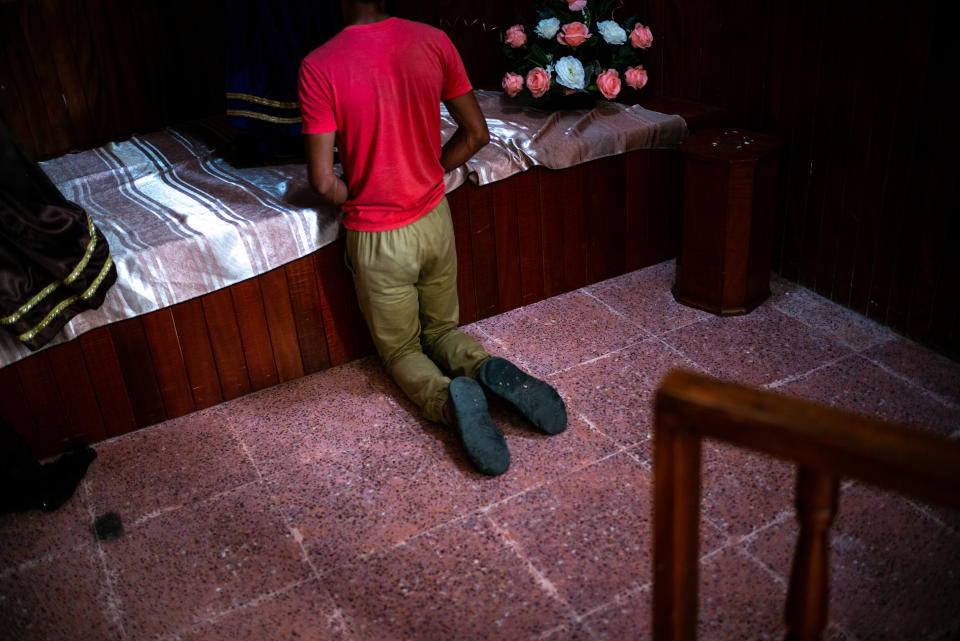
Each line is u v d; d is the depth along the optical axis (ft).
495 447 7.93
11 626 6.76
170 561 7.32
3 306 7.55
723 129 10.46
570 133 10.72
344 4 7.62
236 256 8.82
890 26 9.06
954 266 9.09
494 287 10.71
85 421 8.73
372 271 8.48
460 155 8.70
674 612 4.25
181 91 12.39
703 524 7.30
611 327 10.42
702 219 10.14
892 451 3.21
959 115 8.60
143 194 9.89
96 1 11.40
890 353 9.63
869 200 9.86
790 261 11.22
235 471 8.36
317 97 7.66
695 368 9.51
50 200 7.68
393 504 7.80
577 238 11.05
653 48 12.28
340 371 9.90
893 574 6.72
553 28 11.32
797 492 3.68
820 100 10.11
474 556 7.15
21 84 11.25
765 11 10.44
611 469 8.03
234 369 9.36
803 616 3.96
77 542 7.59
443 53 7.84
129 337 8.62
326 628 6.56
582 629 6.40
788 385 9.15
